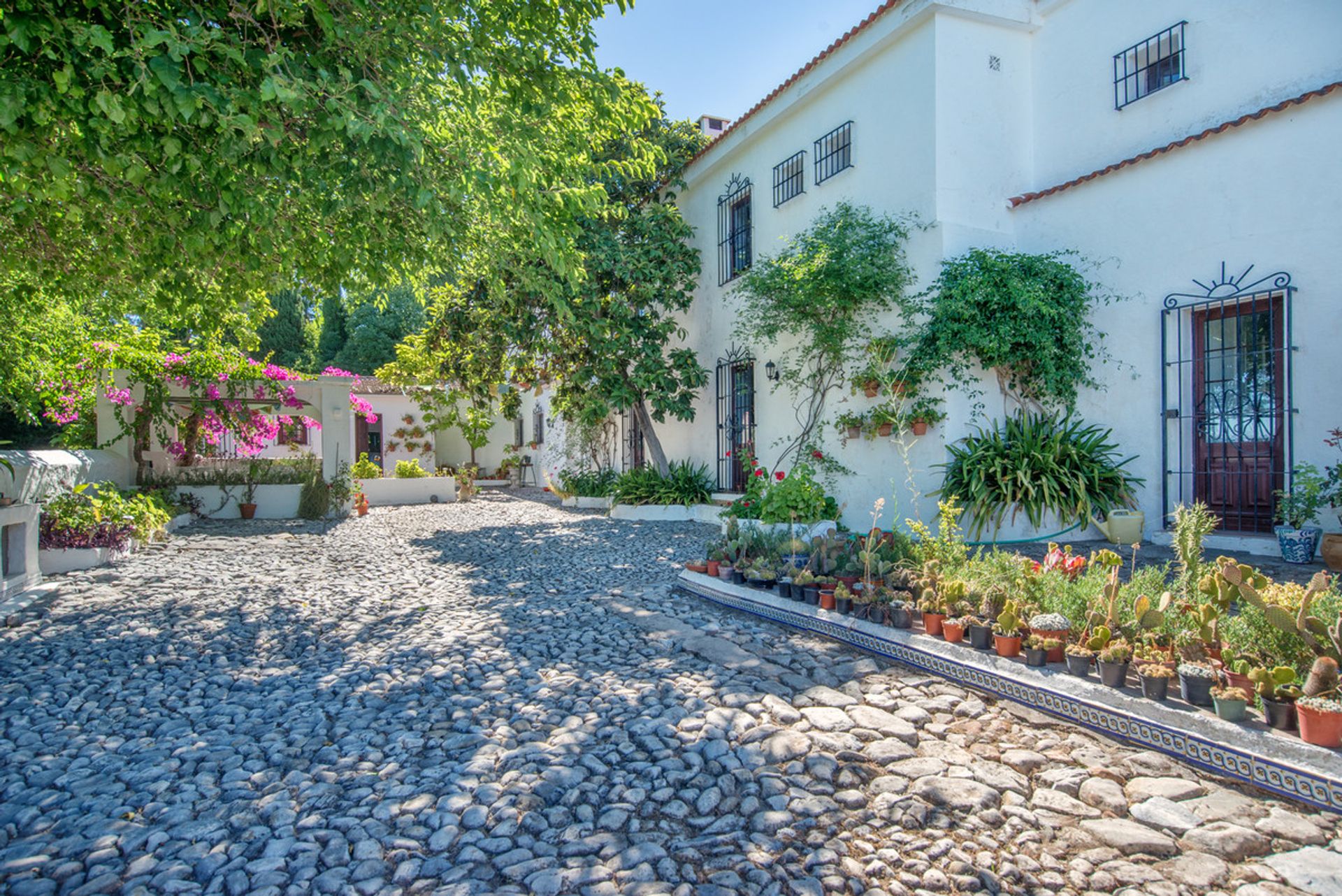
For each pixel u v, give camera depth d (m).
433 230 4.49
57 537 7.36
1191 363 7.05
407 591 6.47
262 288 5.88
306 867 2.25
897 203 8.46
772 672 3.93
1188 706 2.77
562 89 5.00
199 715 3.58
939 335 7.43
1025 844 2.27
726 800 2.60
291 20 3.76
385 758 3.03
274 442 15.92
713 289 12.37
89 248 5.31
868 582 4.50
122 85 3.31
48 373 10.59
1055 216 8.04
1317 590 2.80
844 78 9.31
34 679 4.10
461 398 20.23
